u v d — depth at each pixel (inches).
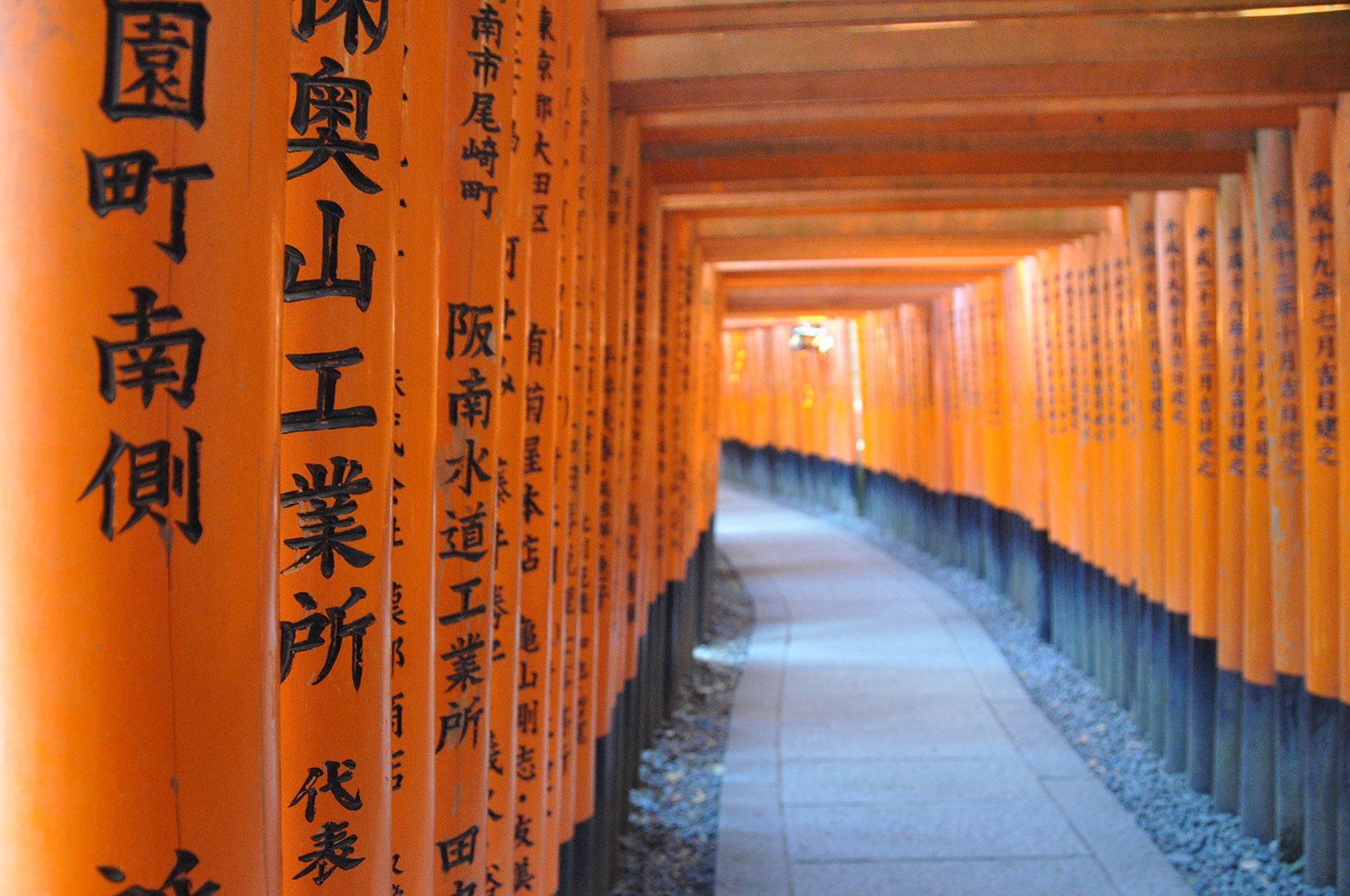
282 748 61.3
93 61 43.6
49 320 43.4
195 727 46.1
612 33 159.9
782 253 347.6
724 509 788.6
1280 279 193.5
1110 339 284.8
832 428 743.7
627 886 187.9
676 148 222.7
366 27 61.0
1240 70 163.2
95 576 44.0
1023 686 308.7
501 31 89.4
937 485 524.1
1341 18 156.0
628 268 195.5
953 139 215.0
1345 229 169.0
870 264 381.7
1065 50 161.3
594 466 162.7
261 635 48.8
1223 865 192.1
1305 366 180.7
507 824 105.1
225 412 46.6
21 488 43.5
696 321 328.8
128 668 44.4
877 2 146.7
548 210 118.3
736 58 170.1
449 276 87.1
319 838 62.1
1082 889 182.2
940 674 322.7
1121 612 280.8
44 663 43.6
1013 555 400.5
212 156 45.7
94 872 44.1
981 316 422.0
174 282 45.0
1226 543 217.2
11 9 43.3
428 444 72.5
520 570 107.7
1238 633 214.8
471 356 87.7
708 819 217.2
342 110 60.3
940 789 229.0
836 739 263.6
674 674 289.4
